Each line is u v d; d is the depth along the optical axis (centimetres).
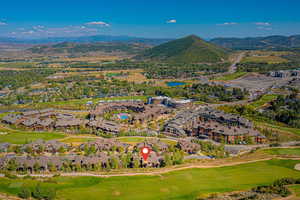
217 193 12738
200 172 15450
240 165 16550
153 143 19725
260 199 11344
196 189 13275
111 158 16488
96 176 14762
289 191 12138
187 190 13212
